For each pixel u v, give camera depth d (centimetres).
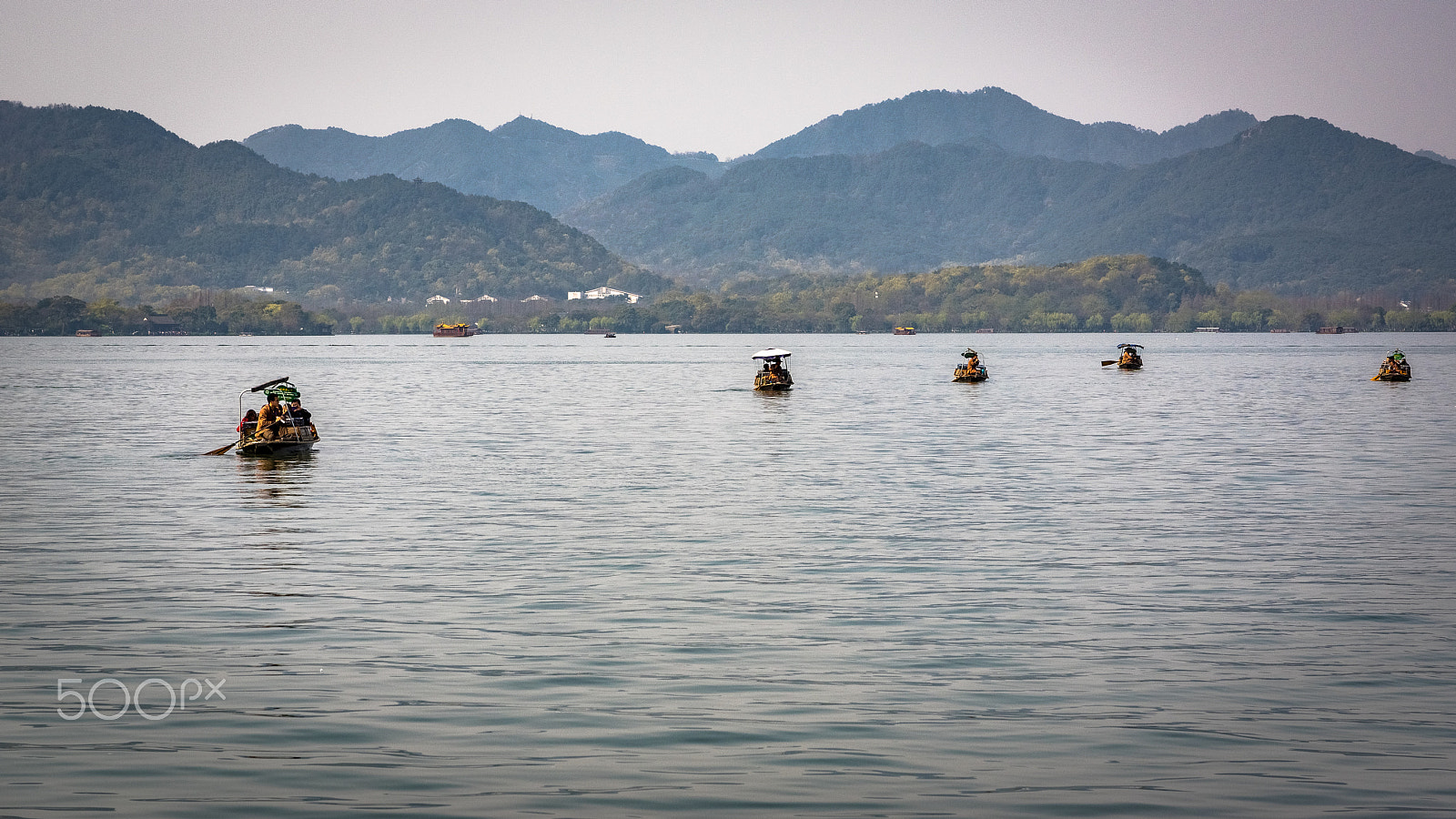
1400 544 3450
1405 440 6725
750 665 2220
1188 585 2906
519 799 1634
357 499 4331
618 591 2827
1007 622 2550
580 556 3247
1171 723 1930
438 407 9425
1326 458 5772
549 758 1772
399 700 2019
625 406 9538
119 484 4728
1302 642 2395
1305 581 2953
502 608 2652
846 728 1897
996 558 3238
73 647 2330
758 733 1875
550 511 4059
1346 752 1811
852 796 1645
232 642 2369
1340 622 2562
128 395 10931
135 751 1800
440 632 2441
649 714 1953
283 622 2527
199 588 2844
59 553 3278
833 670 2194
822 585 2894
